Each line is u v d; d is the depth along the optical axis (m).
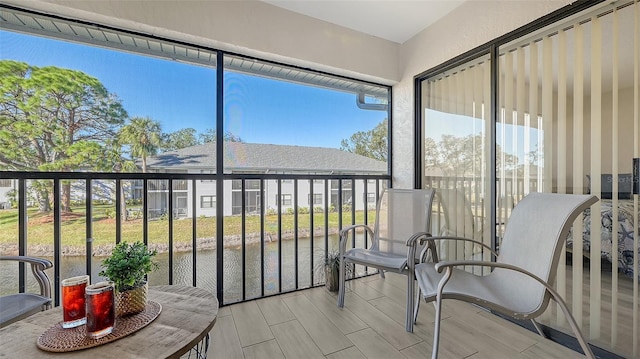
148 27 1.93
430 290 1.41
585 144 1.61
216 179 2.21
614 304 1.50
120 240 1.96
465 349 1.60
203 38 2.07
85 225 1.88
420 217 2.30
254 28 2.24
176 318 1.10
